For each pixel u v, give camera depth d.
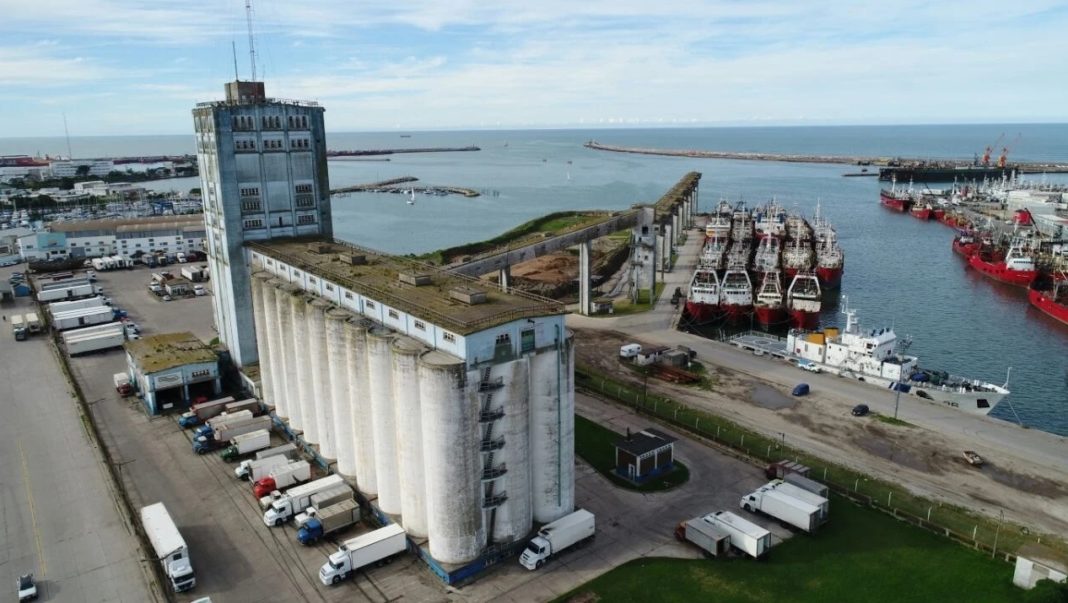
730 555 61.25
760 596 55.59
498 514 60.38
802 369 110.44
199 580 59.50
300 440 84.00
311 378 79.19
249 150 97.56
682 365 111.25
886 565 59.44
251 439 82.69
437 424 55.66
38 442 87.44
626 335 130.12
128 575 60.88
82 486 76.44
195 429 90.94
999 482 73.69
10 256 196.88
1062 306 151.62
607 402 97.50
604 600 55.41
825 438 84.44
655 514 68.38
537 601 55.44
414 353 57.88
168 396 101.62
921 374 103.38
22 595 57.09
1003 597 54.72
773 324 145.62
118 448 85.62
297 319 77.94
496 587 57.34
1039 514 67.19
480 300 64.06
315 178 104.88
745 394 99.44
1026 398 111.56
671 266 194.12
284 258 87.38
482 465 58.44
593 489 73.12
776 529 65.44
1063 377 120.06
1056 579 53.56
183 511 70.88
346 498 69.06
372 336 63.19
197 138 103.00
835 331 115.31
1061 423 102.94
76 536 66.94
